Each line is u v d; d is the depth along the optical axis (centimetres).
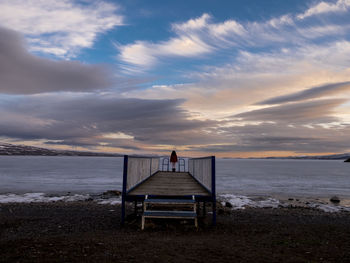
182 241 586
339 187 3262
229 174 6031
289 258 471
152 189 867
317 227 871
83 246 520
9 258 436
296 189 2970
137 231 712
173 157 1778
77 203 1641
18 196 2062
